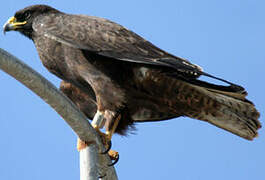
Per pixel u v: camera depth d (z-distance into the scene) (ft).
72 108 28.81
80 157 30.60
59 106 28.14
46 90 27.20
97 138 30.94
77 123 29.32
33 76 26.45
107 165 31.96
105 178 32.19
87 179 29.78
